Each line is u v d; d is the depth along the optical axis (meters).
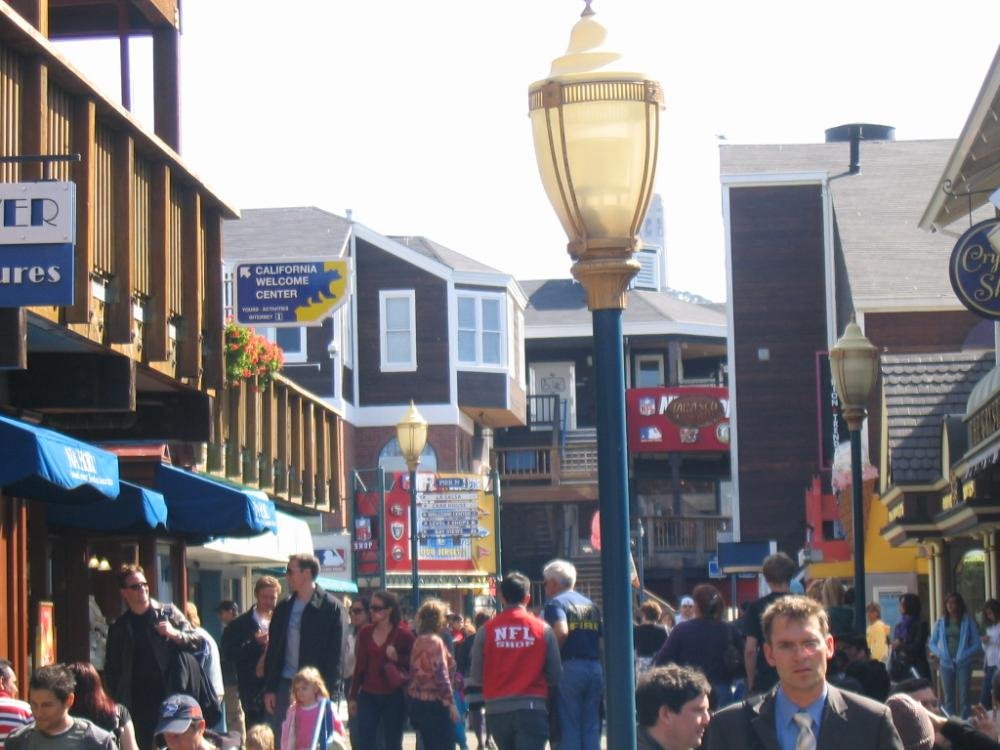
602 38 10.03
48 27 23.53
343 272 28.08
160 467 23.33
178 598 27.47
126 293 18.53
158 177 19.66
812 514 51.03
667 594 80.12
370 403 67.81
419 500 52.69
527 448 78.50
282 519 34.22
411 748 30.73
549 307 89.00
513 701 17.72
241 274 28.44
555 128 9.86
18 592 18.72
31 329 17.28
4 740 12.37
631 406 77.50
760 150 64.25
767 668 16.94
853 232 56.12
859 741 7.52
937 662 31.33
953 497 29.55
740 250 61.94
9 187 14.02
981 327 48.81
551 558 79.56
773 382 61.34
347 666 18.95
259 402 31.92
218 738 13.74
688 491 82.88
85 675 13.92
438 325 68.12
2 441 14.76
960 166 27.06
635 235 9.96
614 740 9.57
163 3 22.97
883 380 33.34
